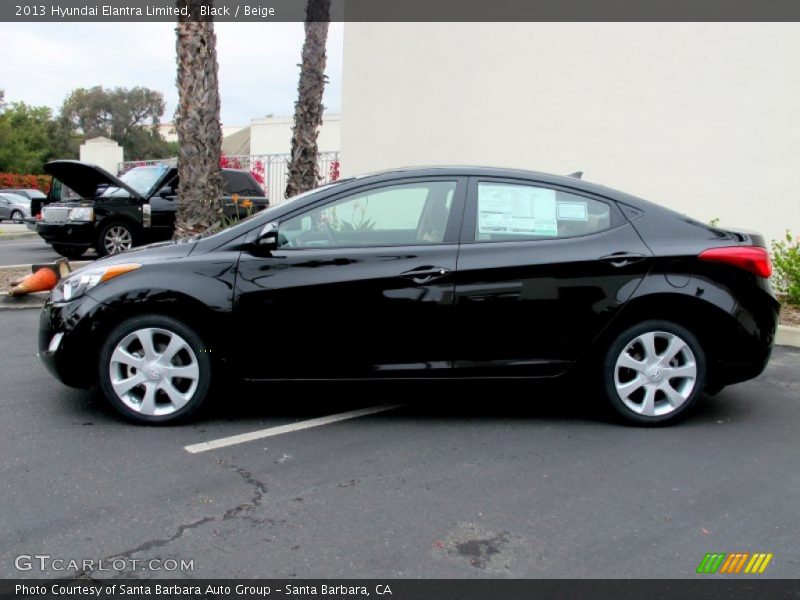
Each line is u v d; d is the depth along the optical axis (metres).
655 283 4.52
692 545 3.20
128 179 13.52
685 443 4.42
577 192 4.71
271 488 3.72
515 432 4.59
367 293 4.47
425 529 3.31
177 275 4.44
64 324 4.46
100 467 3.94
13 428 4.50
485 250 4.54
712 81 9.07
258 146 24.44
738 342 4.58
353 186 4.66
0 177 44.38
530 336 4.54
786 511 3.53
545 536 3.26
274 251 4.53
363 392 5.39
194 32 7.96
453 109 12.03
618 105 10.00
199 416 4.79
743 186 8.89
